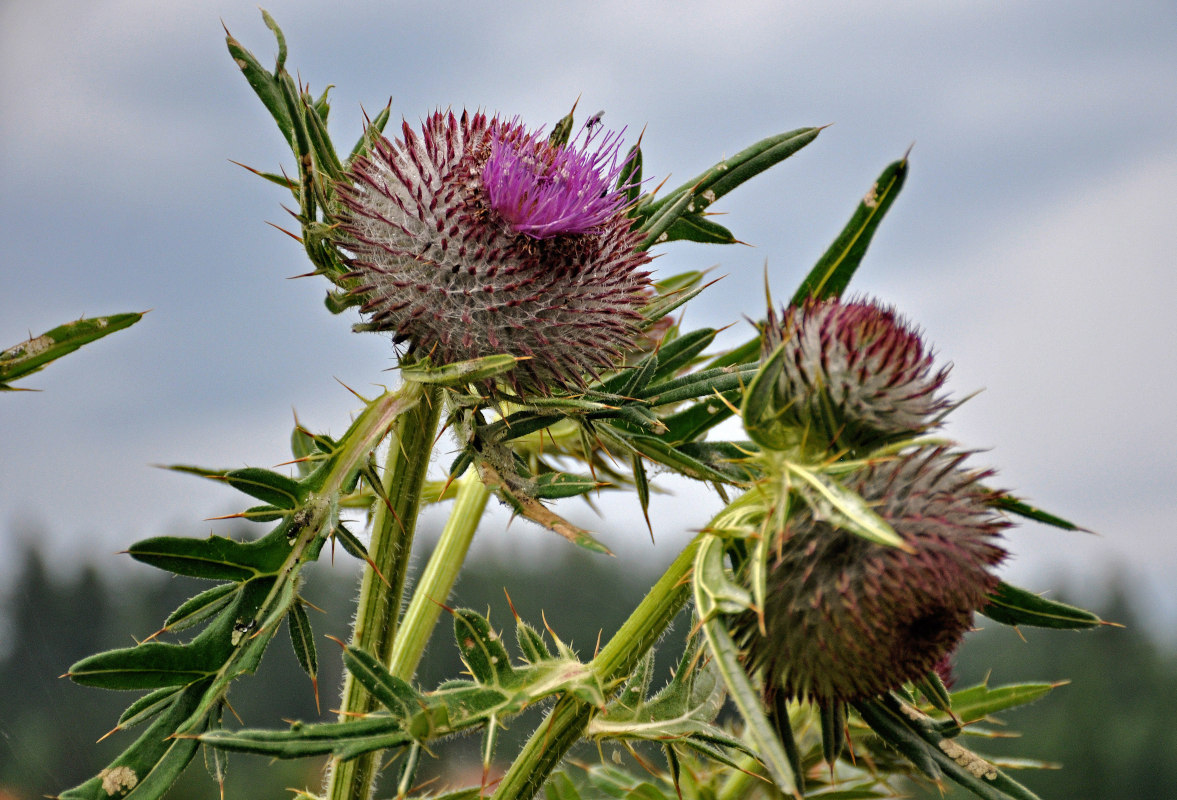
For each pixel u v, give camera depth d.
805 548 0.55
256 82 0.57
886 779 0.59
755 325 0.56
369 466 0.56
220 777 0.54
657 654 0.58
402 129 0.58
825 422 0.55
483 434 0.56
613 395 0.57
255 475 0.55
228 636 0.55
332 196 0.57
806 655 0.55
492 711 0.54
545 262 0.57
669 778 0.60
